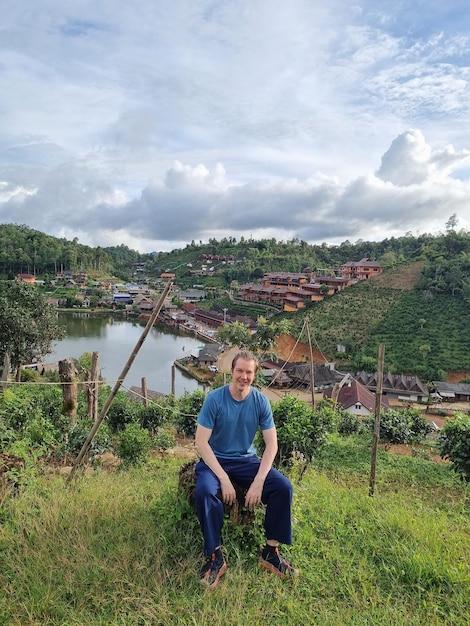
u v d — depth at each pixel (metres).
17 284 24.03
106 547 3.87
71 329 79.38
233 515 4.05
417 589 3.66
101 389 17.95
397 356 54.38
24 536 4.08
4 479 5.23
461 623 3.19
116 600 3.17
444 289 68.56
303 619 3.15
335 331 63.44
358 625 3.11
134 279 156.50
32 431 8.65
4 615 2.99
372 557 4.18
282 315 77.44
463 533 5.03
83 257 145.75
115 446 10.89
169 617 3.07
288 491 3.75
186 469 4.69
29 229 156.12
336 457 12.50
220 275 144.25
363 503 5.86
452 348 53.97
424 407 42.84
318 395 42.84
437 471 11.39
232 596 3.31
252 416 4.04
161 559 3.68
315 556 4.12
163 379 50.06
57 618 3.03
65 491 5.36
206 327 85.31
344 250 153.12
